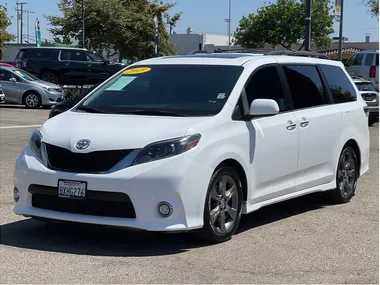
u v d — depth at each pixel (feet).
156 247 19.99
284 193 23.47
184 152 18.98
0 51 134.41
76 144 19.39
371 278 17.58
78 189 19.01
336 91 27.35
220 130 20.30
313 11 144.97
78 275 17.34
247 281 17.11
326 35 147.54
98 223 18.98
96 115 21.20
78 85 93.25
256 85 22.72
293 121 23.63
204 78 22.52
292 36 146.10
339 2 86.74
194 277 17.33
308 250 20.10
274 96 23.38
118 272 17.61
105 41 140.15
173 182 18.62
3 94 74.33
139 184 18.52
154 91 22.48
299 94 24.71
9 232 21.59
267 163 22.30
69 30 140.56
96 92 23.54
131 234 21.42
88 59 93.61
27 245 20.12
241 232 22.11
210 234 19.98
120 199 18.67
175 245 20.22
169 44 150.82
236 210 21.01
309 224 23.50
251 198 21.68
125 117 20.68
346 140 27.02
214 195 20.02
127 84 23.29
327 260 19.12
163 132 19.30
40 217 19.93
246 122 21.50
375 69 83.61
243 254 19.47
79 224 19.85
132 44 141.49
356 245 20.76
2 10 127.54
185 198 18.83
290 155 23.44
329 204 27.20
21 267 17.97
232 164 20.81
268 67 23.66
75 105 23.12
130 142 19.01
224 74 22.49
